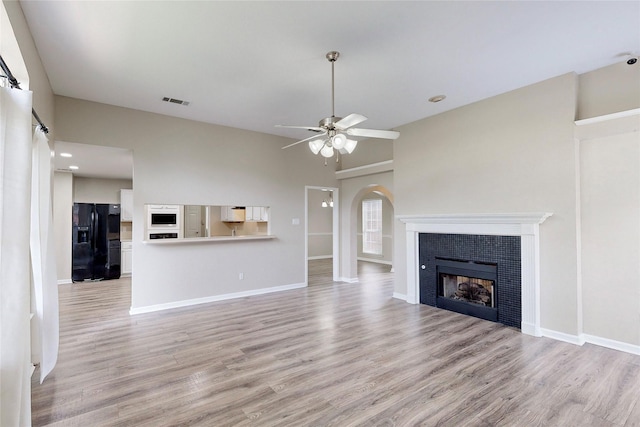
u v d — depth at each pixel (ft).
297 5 7.98
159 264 15.84
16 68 8.27
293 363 9.93
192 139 16.84
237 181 18.34
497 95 13.66
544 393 8.23
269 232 19.71
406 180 17.44
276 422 7.10
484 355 10.44
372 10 8.21
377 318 14.38
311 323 13.71
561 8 8.17
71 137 13.71
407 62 10.91
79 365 9.83
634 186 10.66
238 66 11.10
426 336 12.13
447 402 7.84
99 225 23.39
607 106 11.23
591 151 11.55
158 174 15.83
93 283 22.36
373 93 13.47
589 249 11.55
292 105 14.82
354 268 23.18
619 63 11.02
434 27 8.95
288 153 20.59
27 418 6.35
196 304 16.78
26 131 6.23
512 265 13.08
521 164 12.91
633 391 8.30
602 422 7.09
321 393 8.25
